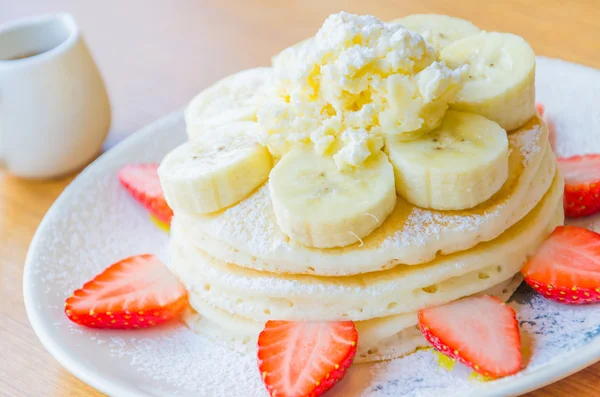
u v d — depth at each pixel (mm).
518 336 339
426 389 337
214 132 375
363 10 540
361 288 350
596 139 413
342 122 352
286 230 346
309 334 351
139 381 356
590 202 385
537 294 360
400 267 351
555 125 421
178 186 358
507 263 356
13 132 450
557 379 327
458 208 346
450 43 394
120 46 581
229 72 520
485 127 351
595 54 473
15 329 397
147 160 450
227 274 364
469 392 326
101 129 470
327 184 346
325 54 350
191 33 576
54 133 454
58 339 372
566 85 430
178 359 366
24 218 451
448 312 349
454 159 342
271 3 589
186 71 531
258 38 544
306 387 338
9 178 479
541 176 366
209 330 374
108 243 421
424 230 345
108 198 435
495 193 351
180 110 465
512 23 507
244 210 359
